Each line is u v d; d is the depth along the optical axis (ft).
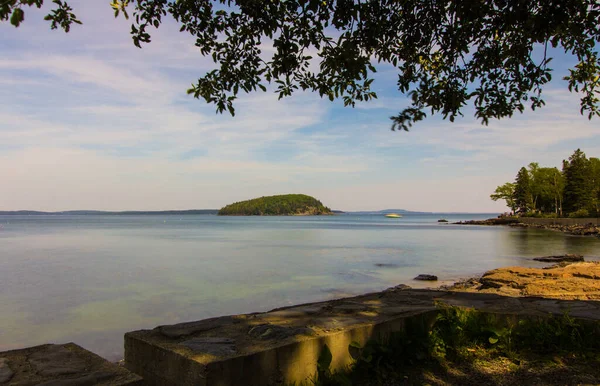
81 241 124.67
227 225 305.53
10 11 10.53
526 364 13.94
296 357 12.03
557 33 16.78
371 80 18.94
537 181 304.30
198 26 17.87
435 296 20.84
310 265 66.03
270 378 11.43
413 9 17.10
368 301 19.36
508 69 19.03
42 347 11.74
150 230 210.79
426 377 12.96
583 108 20.65
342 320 14.90
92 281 49.49
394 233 181.98
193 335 13.01
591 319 15.87
